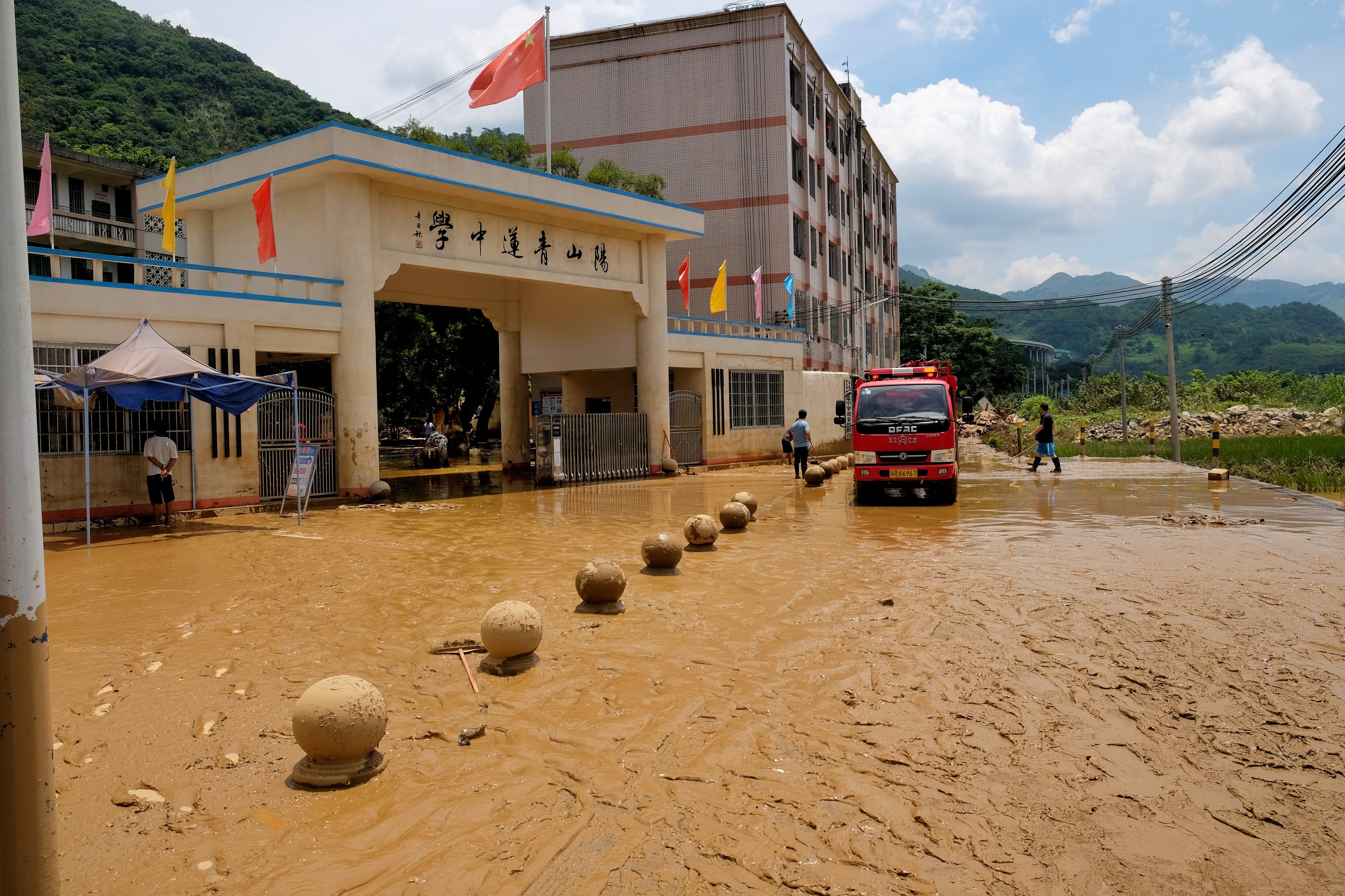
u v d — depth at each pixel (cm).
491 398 4209
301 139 1789
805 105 3800
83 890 356
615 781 457
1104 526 1341
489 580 987
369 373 1877
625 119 3722
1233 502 1595
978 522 1432
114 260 1533
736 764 477
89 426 1288
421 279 2536
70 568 1087
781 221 3522
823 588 912
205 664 676
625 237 2511
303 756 499
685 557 1124
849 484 2242
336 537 1345
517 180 2089
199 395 1473
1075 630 727
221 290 1967
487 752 500
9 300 305
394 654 699
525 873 367
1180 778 450
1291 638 696
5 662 299
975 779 453
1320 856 372
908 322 7200
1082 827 401
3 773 298
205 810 430
